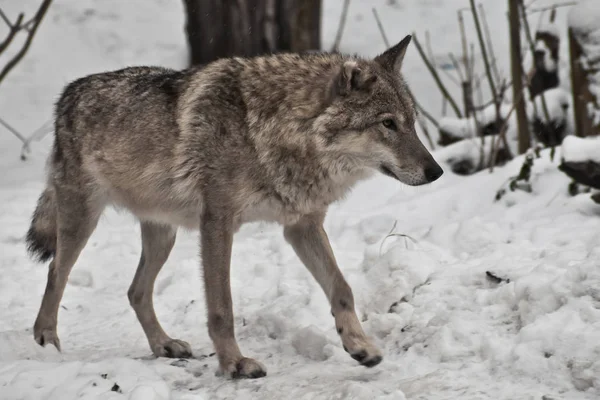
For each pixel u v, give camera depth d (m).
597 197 12.95
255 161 9.18
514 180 14.09
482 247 11.88
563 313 8.20
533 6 23.53
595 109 14.63
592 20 14.78
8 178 18.16
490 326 8.77
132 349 10.42
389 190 15.75
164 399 7.76
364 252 11.93
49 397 7.73
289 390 8.15
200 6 20.20
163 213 10.06
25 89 22.86
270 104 9.21
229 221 9.34
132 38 25.45
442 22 25.97
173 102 9.78
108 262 13.87
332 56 9.82
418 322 9.37
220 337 8.99
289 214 9.47
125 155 10.07
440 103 21.45
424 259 10.58
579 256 9.81
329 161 9.28
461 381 7.79
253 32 20.06
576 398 7.18
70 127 10.64
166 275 13.16
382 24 26.11
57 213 10.75
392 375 8.42
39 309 11.52
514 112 17.03
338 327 9.05
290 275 12.19
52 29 25.58
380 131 9.13
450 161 16.48
